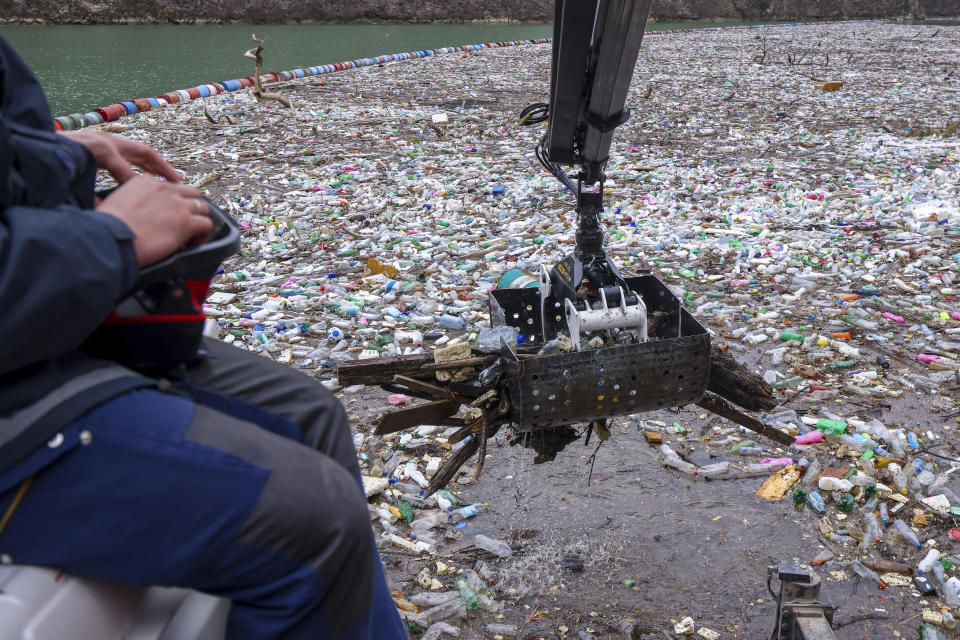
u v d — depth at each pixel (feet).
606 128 6.77
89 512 3.22
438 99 47.55
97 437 3.21
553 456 7.95
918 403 11.63
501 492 9.64
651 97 47.34
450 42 99.55
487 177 26.84
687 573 8.12
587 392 6.66
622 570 8.20
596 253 7.61
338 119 40.01
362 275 18.08
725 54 79.10
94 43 90.89
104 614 3.43
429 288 16.88
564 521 9.04
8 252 2.79
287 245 20.21
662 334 7.76
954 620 7.39
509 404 6.86
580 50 6.32
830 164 28.71
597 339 7.14
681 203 23.53
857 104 44.27
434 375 6.86
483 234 20.72
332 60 75.97
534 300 8.93
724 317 15.11
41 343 2.95
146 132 36.35
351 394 12.30
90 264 3.00
